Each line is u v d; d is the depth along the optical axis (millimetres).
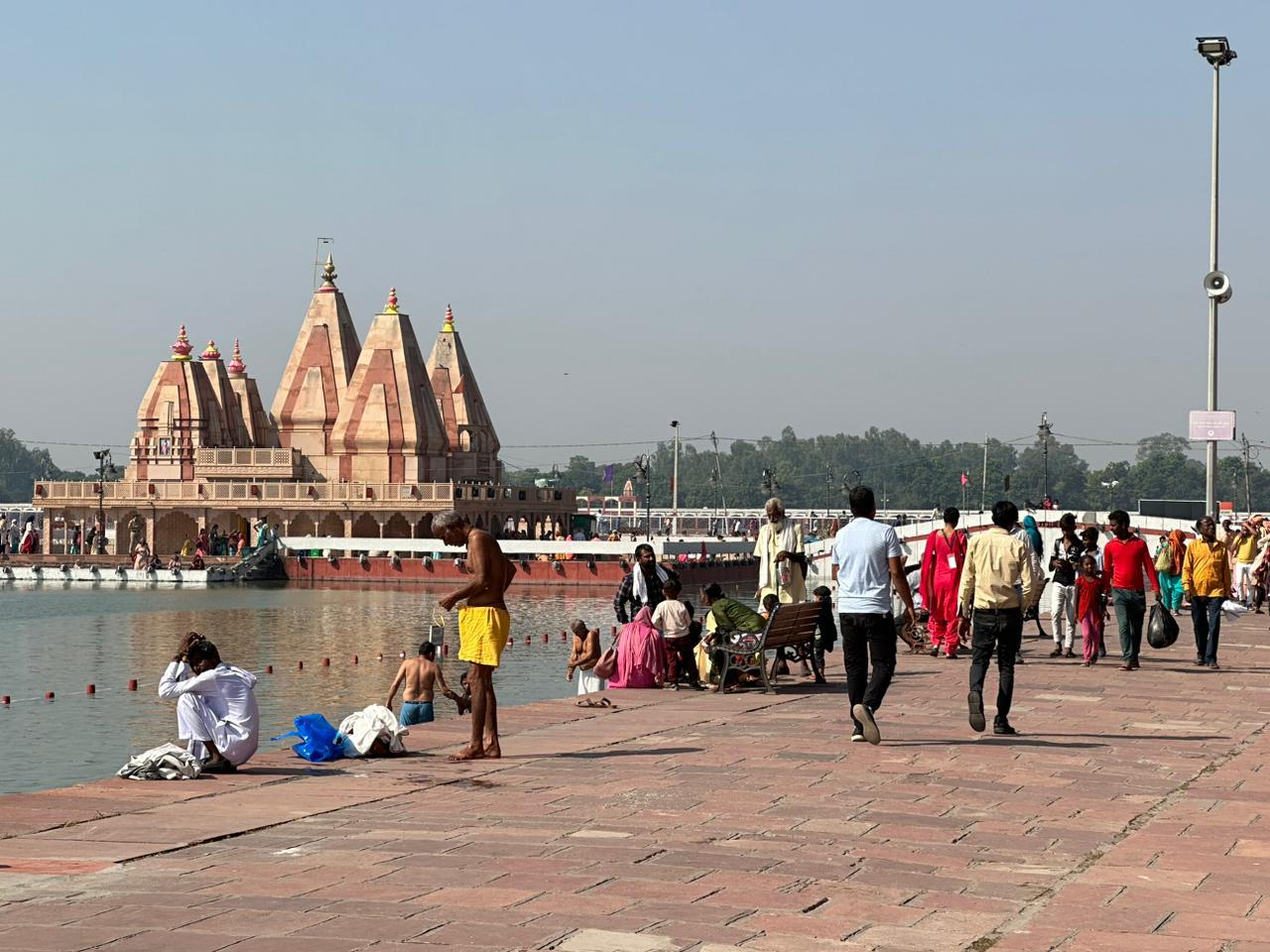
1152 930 9211
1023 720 19016
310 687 43094
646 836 11875
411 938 8891
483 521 121500
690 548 110688
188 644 16125
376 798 13875
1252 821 12547
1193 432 35875
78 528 131250
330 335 124500
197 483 118875
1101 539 74875
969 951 8773
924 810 12961
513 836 11906
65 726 35250
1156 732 17922
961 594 17688
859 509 17016
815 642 24797
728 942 8867
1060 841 11773
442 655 52562
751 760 15797
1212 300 36344
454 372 138250
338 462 120250
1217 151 36469
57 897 9961
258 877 10523
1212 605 25781
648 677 23922
